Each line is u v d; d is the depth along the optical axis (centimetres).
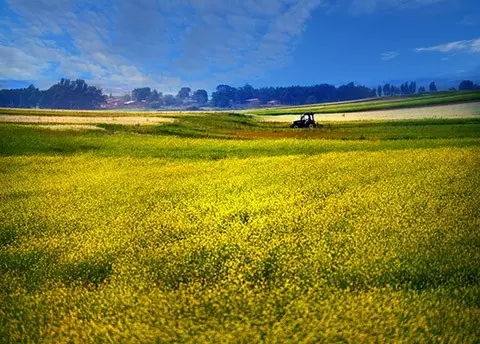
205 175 2617
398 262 1159
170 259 1271
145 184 2398
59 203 2005
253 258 1231
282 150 3884
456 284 1048
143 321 885
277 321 866
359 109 12712
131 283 1119
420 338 802
